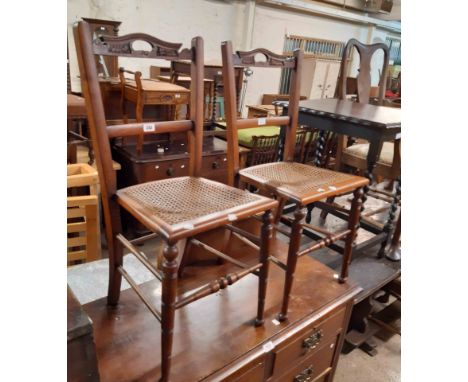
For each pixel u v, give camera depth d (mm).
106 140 924
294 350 1091
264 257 992
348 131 1526
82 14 2656
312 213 2221
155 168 2180
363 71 2105
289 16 4109
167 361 825
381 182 2582
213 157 2434
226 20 3551
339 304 1201
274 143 2729
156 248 2213
